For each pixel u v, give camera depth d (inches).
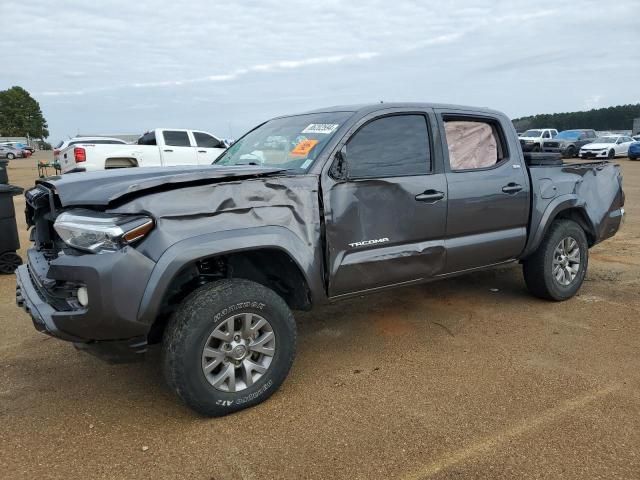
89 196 116.1
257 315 125.5
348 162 145.8
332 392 135.4
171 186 117.0
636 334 171.5
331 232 138.4
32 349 165.9
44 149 3905.0
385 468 103.9
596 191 213.5
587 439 112.3
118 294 109.1
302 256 131.6
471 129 176.7
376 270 148.3
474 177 169.9
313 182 135.8
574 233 202.5
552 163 201.8
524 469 102.8
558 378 140.8
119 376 146.8
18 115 4397.1
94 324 110.5
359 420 121.6
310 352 161.9
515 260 193.2
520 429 116.6
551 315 191.0
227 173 123.4
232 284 122.6
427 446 110.9
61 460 107.7
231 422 121.8
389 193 149.3
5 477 102.3
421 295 217.5
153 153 580.1
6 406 130.3
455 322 185.6
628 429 115.8
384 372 146.8
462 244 169.2
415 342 168.2
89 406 130.1
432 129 163.3
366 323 186.2
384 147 153.2
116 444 113.3
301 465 105.3
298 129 160.9
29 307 123.0
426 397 131.9
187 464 106.1
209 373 120.3
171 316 122.1
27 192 150.6
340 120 151.6
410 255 155.0
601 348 160.6
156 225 113.1
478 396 131.9
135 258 110.1
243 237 121.5
